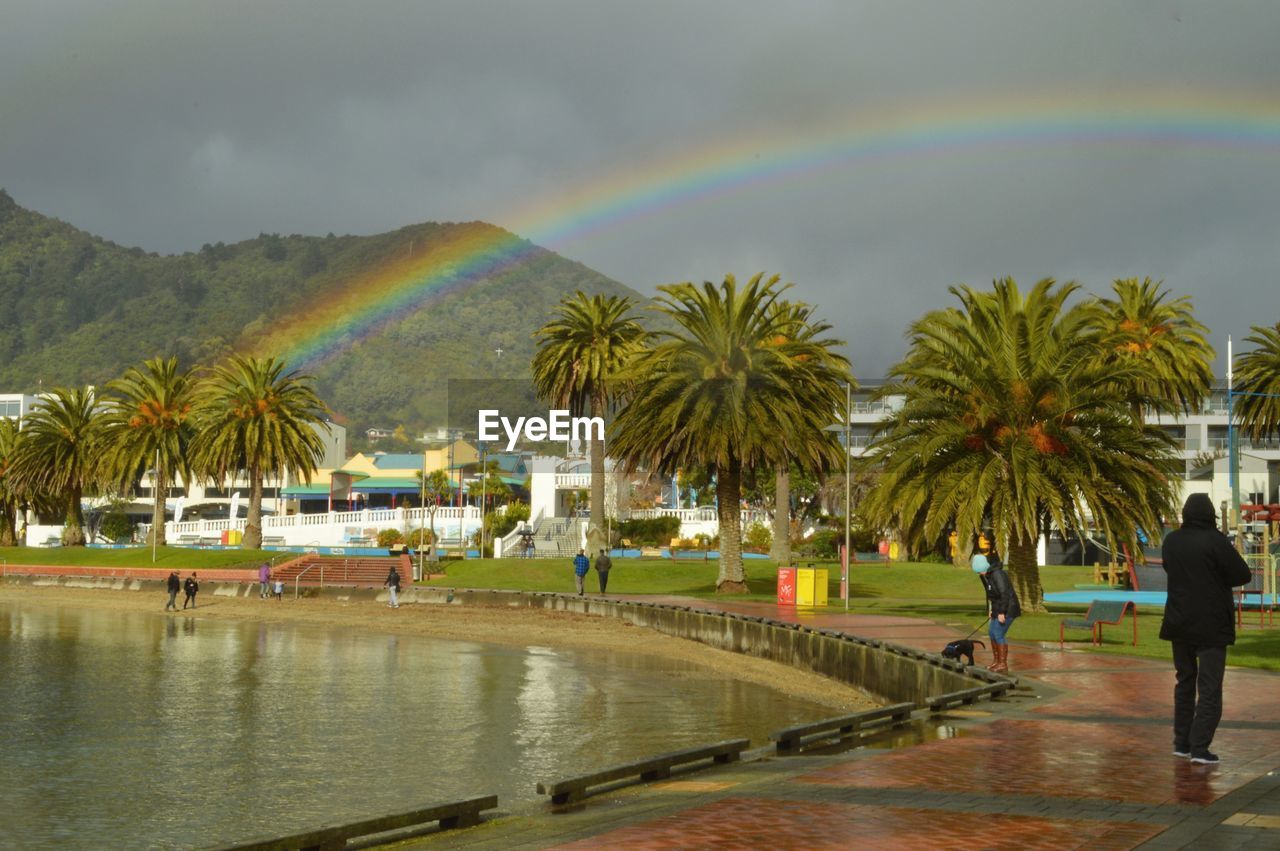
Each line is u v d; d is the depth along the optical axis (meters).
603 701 30.06
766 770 13.84
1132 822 9.68
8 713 28.77
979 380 40.59
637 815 11.11
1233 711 16.58
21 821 17.20
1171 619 12.34
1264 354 77.56
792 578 50.16
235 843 10.29
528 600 60.34
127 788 19.69
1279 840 8.93
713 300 54.00
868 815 10.27
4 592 84.06
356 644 48.12
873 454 43.00
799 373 55.34
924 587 63.16
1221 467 81.56
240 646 47.56
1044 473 39.97
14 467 104.50
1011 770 12.32
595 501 80.00
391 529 110.25
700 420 52.75
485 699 30.81
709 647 42.56
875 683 27.44
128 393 96.81
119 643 49.06
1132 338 67.38
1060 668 23.58
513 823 11.97
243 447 89.81
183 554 90.88
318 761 22.09
